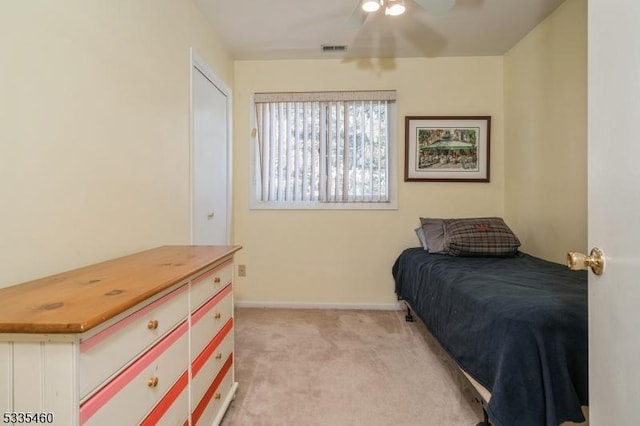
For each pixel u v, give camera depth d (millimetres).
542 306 1313
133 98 1600
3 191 975
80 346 702
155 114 1800
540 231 2629
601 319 733
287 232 3311
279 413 1639
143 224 1683
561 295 1454
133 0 1598
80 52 1259
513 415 1159
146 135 1713
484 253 2553
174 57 2020
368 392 1821
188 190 2199
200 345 1297
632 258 630
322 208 3287
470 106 3236
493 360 1303
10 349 694
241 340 2496
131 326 873
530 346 1199
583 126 2156
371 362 2158
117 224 1479
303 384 1895
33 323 675
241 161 3311
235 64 3287
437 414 1640
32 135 1062
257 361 2164
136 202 1624
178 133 2062
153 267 1218
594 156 747
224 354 1561
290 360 2180
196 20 2344
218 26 2625
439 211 3262
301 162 3281
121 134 1508
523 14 2467
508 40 2895
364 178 3275
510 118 3082
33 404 693
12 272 999
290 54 3146
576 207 2230
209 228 2625
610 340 700
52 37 1132
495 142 3238
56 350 689
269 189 3299
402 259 3002
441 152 3244
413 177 3250
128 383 858
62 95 1177
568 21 2277
